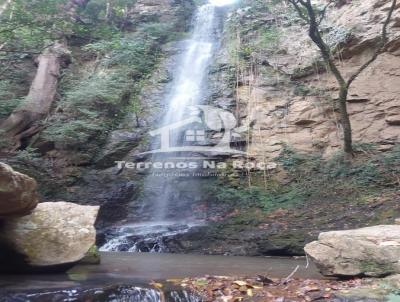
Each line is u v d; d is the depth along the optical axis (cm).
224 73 1520
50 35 1252
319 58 1334
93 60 1700
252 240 907
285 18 1551
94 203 1224
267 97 1365
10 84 1458
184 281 480
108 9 1872
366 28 1296
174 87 1576
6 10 1185
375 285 439
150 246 934
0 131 1192
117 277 515
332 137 1233
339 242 507
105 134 1399
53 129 1295
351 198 1030
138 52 1688
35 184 496
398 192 994
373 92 1232
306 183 1146
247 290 446
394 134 1164
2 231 538
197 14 2012
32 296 398
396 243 481
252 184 1209
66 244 559
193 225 1057
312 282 478
